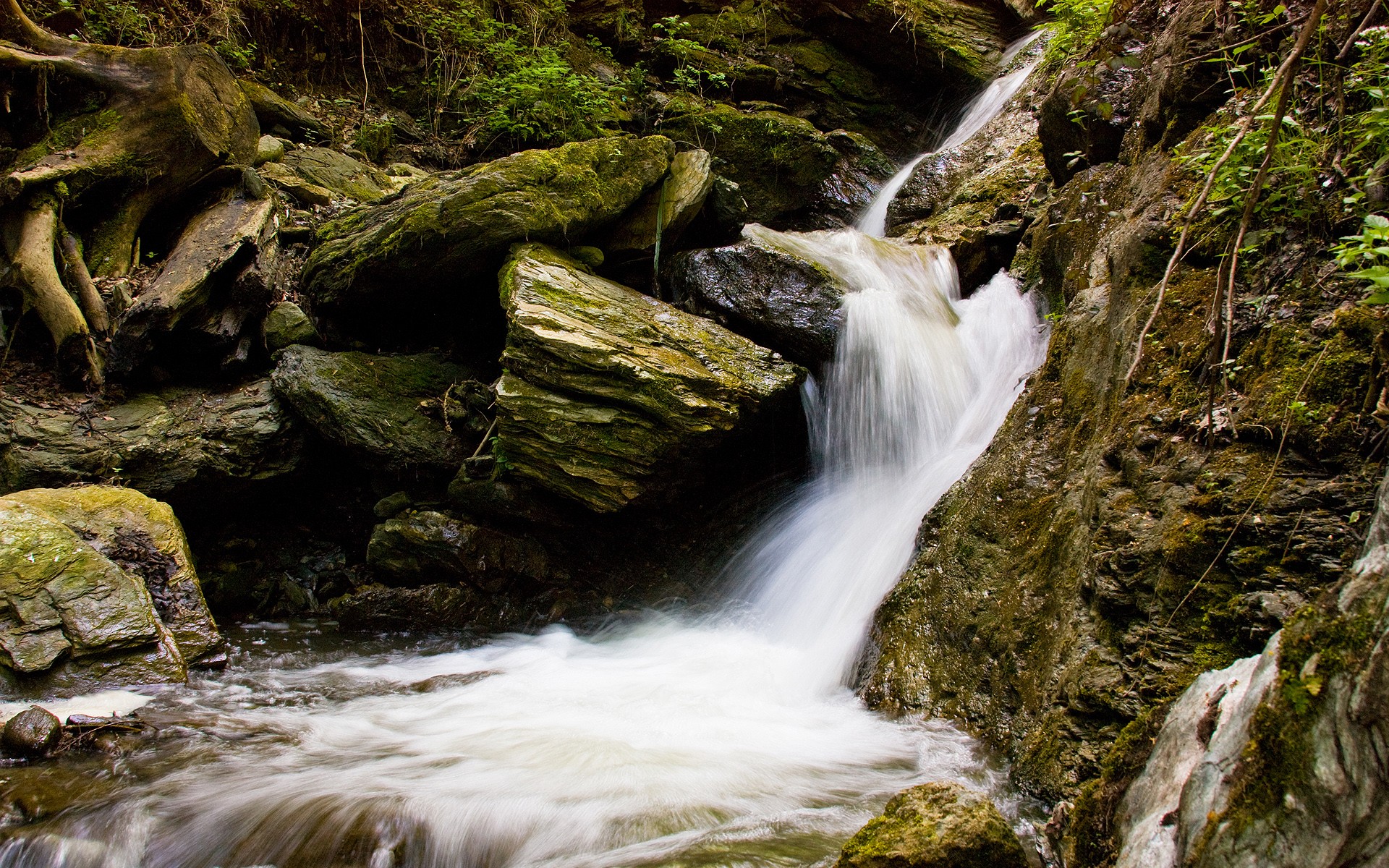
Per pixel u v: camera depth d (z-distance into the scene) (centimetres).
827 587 623
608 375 616
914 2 1249
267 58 1027
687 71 1244
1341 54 305
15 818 349
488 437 700
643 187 777
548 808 356
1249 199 257
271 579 732
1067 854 285
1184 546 330
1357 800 183
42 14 848
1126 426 395
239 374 736
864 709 473
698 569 712
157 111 752
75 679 488
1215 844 203
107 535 559
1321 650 198
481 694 523
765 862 298
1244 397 345
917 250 828
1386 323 300
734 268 733
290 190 842
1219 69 474
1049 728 359
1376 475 291
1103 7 654
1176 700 263
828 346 699
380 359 742
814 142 1150
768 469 711
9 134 742
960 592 469
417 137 1081
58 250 712
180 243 743
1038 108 983
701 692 523
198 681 530
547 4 1220
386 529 690
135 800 361
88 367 684
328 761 409
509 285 663
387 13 1118
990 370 682
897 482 660
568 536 704
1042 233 673
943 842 259
